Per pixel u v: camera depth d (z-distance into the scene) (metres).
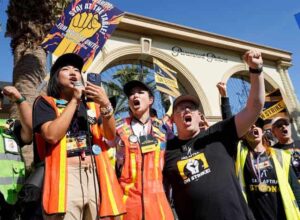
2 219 2.62
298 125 16.28
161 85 5.88
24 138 2.94
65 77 2.36
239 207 2.55
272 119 5.29
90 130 2.30
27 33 6.27
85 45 4.12
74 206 2.03
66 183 1.99
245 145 3.64
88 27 4.19
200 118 3.23
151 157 3.06
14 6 6.53
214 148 2.79
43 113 2.14
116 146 3.14
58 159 2.04
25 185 2.06
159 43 13.63
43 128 2.04
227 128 2.80
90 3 4.28
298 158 4.38
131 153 3.08
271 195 3.37
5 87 2.82
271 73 16.94
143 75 13.12
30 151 5.16
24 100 2.86
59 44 4.10
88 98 2.35
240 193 2.67
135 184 2.95
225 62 15.37
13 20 6.48
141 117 3.35
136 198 2.88
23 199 2.02
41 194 2.03
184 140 3.02
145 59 13.22
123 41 12.61
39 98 2.22
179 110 3.03
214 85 14.46
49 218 1.92
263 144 3.79
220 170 2.68
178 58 13.93
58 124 2.00
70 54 2.43
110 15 4.29
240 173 3.54
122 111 12.92
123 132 3.21
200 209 2.59
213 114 13.82
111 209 2.04
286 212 3.27
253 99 2.53
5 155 2.78
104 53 11.78
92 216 2.08
